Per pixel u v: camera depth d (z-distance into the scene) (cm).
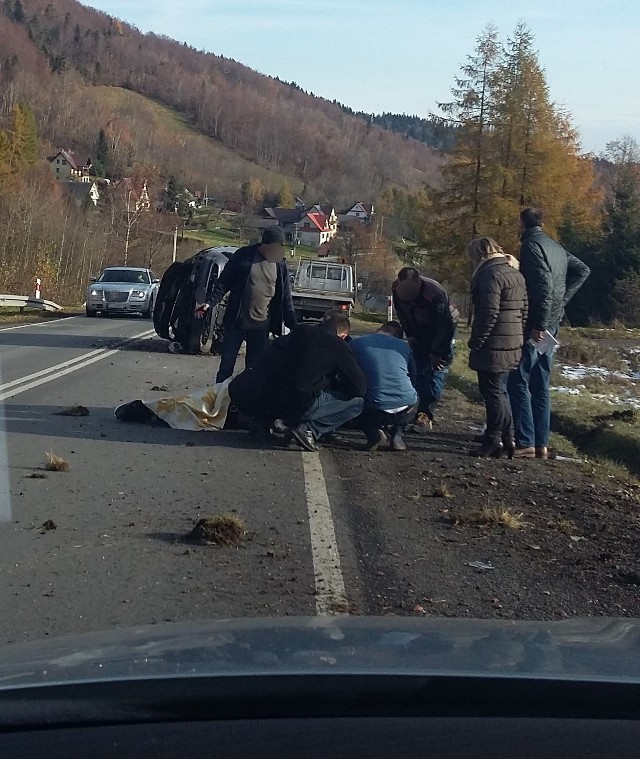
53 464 734
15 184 4647
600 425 1123
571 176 3681
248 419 895
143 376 1302
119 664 219
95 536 573
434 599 489
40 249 4197
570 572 548
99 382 1220
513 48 3656
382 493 713
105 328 2217
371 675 207
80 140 9756
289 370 831
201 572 516
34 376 1255
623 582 533
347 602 478
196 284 1603
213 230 7769
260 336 1008
